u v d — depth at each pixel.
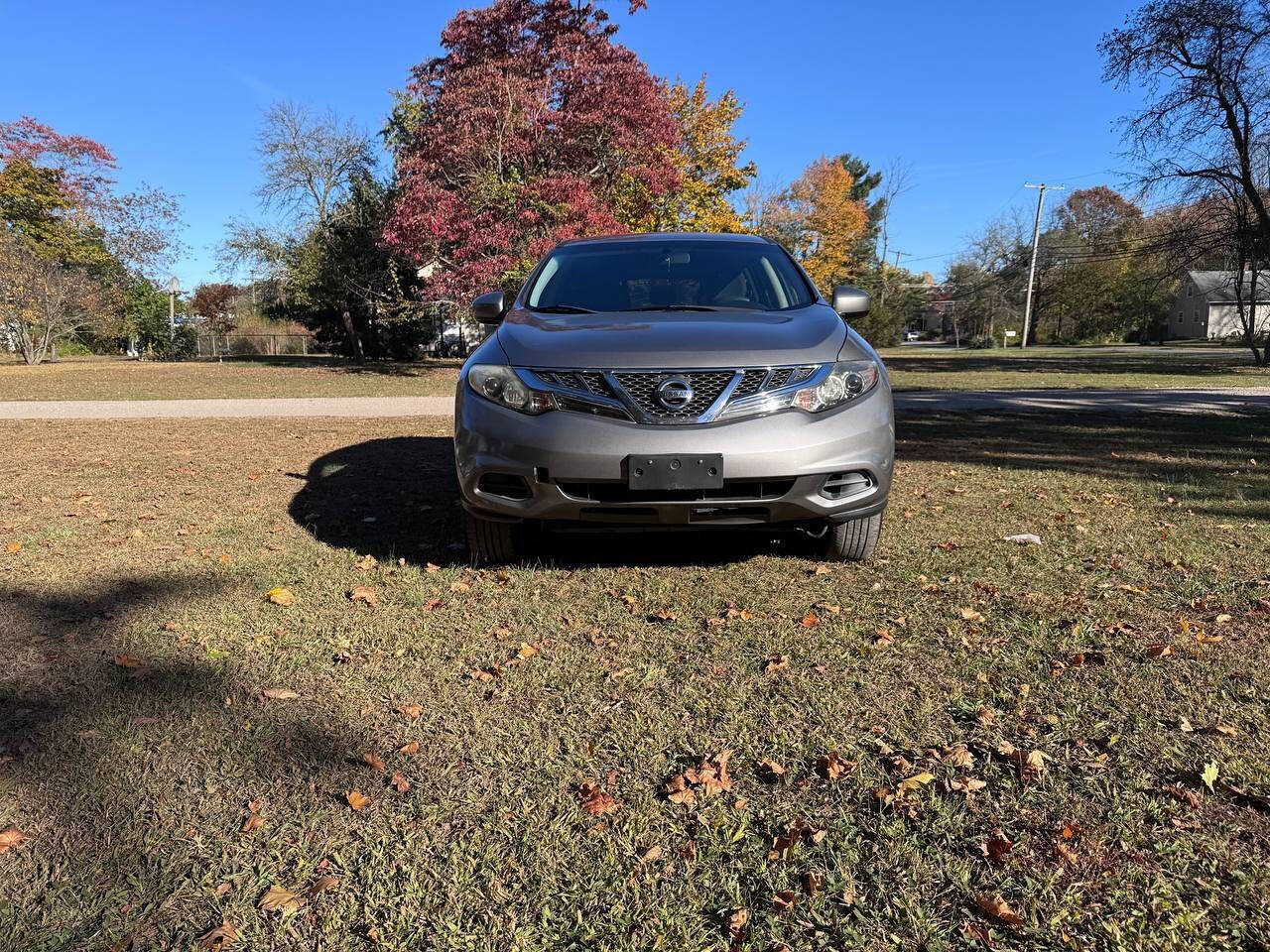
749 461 3.31
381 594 3.57
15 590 3.61
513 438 3.45
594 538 4.49
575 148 18.62
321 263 27.59
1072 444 8.40
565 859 1.82
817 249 48.06
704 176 28.67
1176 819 1.90
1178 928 1.57
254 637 3.07
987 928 1.59
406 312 26.48
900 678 2.67
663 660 2.84
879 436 3.57
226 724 2.41
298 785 2.10
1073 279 67.69
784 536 4.50
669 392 3.32
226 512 5.28
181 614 3.31
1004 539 4.39
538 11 18.95
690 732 2.36
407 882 1.74
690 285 4.46
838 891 1.70
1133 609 3.25
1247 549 4.07
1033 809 1.96
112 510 5.36
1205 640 2.91
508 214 17.83
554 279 4.65
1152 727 2.32
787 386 3.41
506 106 17.92
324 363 29.17
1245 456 7.42
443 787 2.09
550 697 2.58
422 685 2.67
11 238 28.91
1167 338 75.62
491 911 1.66
